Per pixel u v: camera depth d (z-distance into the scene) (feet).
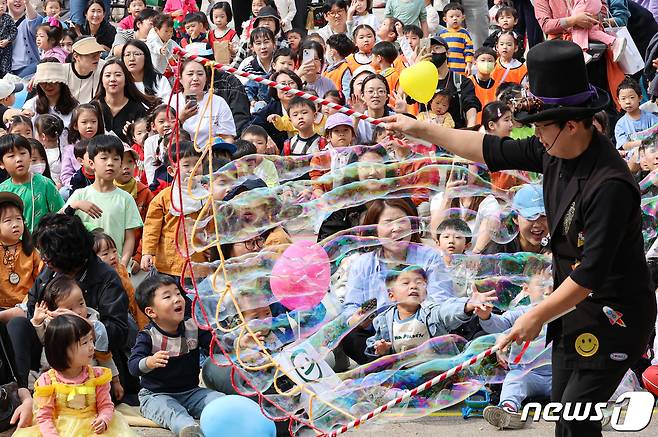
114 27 61.36
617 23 51.55
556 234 19.04
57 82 44.04
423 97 29.99
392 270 27.68
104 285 28.35
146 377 26.68
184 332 26.86
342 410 22.95
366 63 50.19
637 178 35.35
